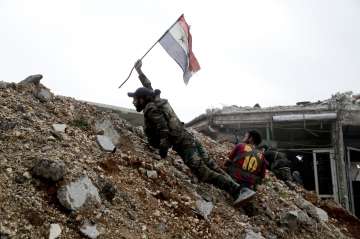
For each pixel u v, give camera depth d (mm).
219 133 13828
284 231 6082
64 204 3881
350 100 13398
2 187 3797
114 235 3928
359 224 8219
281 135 14469
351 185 13656
